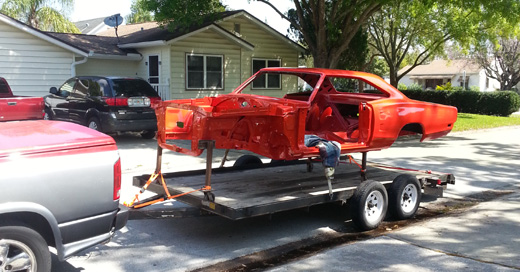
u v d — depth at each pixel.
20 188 3.57
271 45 21.30
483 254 5.16
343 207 7.20
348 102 7.75
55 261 4.83
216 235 5.79
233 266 4.80
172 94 18.00
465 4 16.72
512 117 26.22
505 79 41.62
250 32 20.48
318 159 7.77
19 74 15.41
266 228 6.11
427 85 59.72
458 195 8.02
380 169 7.92
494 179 9.39
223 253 5.16
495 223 6.38
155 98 12.97
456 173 9.95
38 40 15.62
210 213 5.39
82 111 12.72
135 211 5.03
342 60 22.20
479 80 54.69
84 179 3.90
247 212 4.99
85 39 19.23
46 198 3.70
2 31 14.88
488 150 13.59
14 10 24.73
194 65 18.58
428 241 5.61
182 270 4.67
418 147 14.05
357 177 7.14
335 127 7.96
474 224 6.33
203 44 18.72
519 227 6.20
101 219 4.03
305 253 5.21
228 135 5.77
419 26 25.50
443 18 24.03
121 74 18.86
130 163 10.02
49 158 3.75
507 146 14.56
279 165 8.02
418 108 6.96
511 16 15.81
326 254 5.16
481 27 24.67
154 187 6.01
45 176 3.69
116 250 5.21
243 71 20.31
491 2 15.82
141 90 12.82
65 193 3.80
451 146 14.39
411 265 4.82
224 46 19.42
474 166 10.82
